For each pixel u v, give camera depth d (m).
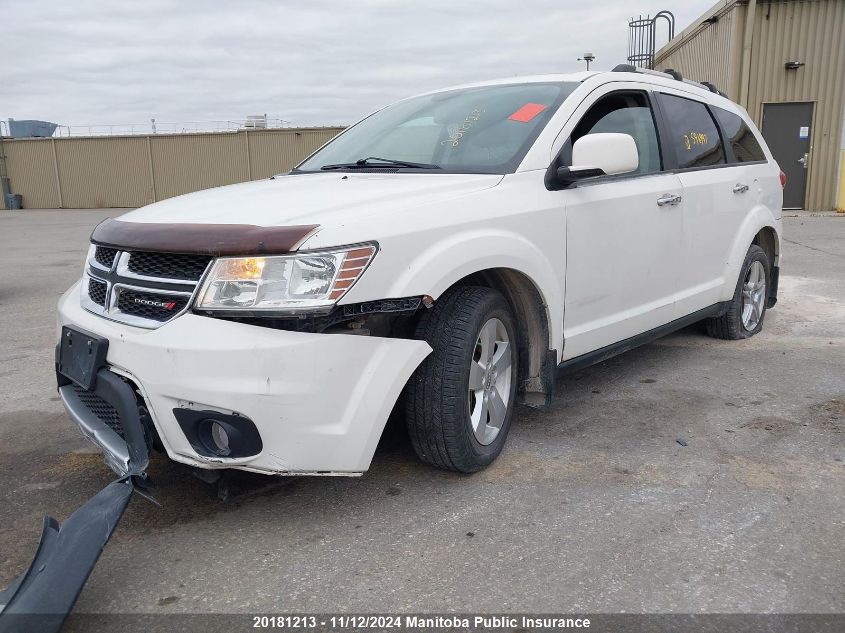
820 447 3.41
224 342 2.44
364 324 2.77
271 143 31.75
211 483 2.81
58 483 3.21
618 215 3.75
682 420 3.80
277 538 2.69
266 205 2.82
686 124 4.59
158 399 2.52
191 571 2.49
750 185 5.12
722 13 16.36
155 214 2.93
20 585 2.21
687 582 2.35
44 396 4.49
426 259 2.73
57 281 9.48
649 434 3.61
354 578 2.42
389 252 2.62
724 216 4.79
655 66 23.66
